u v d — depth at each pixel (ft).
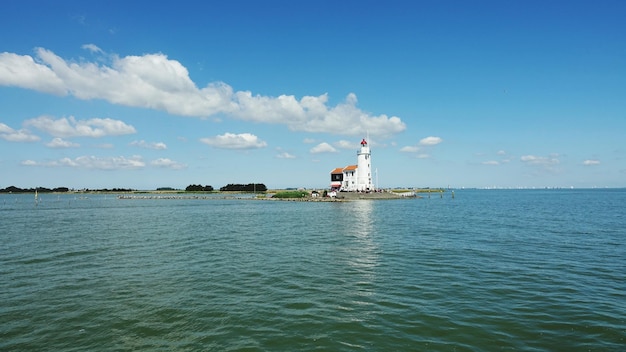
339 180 490.08
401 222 176.04
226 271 75.66
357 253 94.84
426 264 81.10
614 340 42.09
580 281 66.18
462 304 54.39
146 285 65.31
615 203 350.23
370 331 45.11
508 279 67.92
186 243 113.70
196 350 40.65
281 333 44.80
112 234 137.39
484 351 39.83
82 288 63.62
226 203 415.85
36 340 43.34
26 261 86.38
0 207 348.38
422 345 41.39
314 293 60.34
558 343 41.52
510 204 344.49
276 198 481.05
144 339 43.45
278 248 103.30
